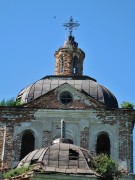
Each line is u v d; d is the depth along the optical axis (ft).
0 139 124.57
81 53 147.84
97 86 133.80
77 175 89.04
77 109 126.41
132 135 124.57
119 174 108.68
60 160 92.79
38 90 132.16
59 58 147.23
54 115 126.31
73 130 125.18
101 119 125.90
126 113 126.00
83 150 97.91
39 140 124.47
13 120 126.31
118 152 122.93
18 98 134.82
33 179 87.92
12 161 122.83
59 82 134.31
